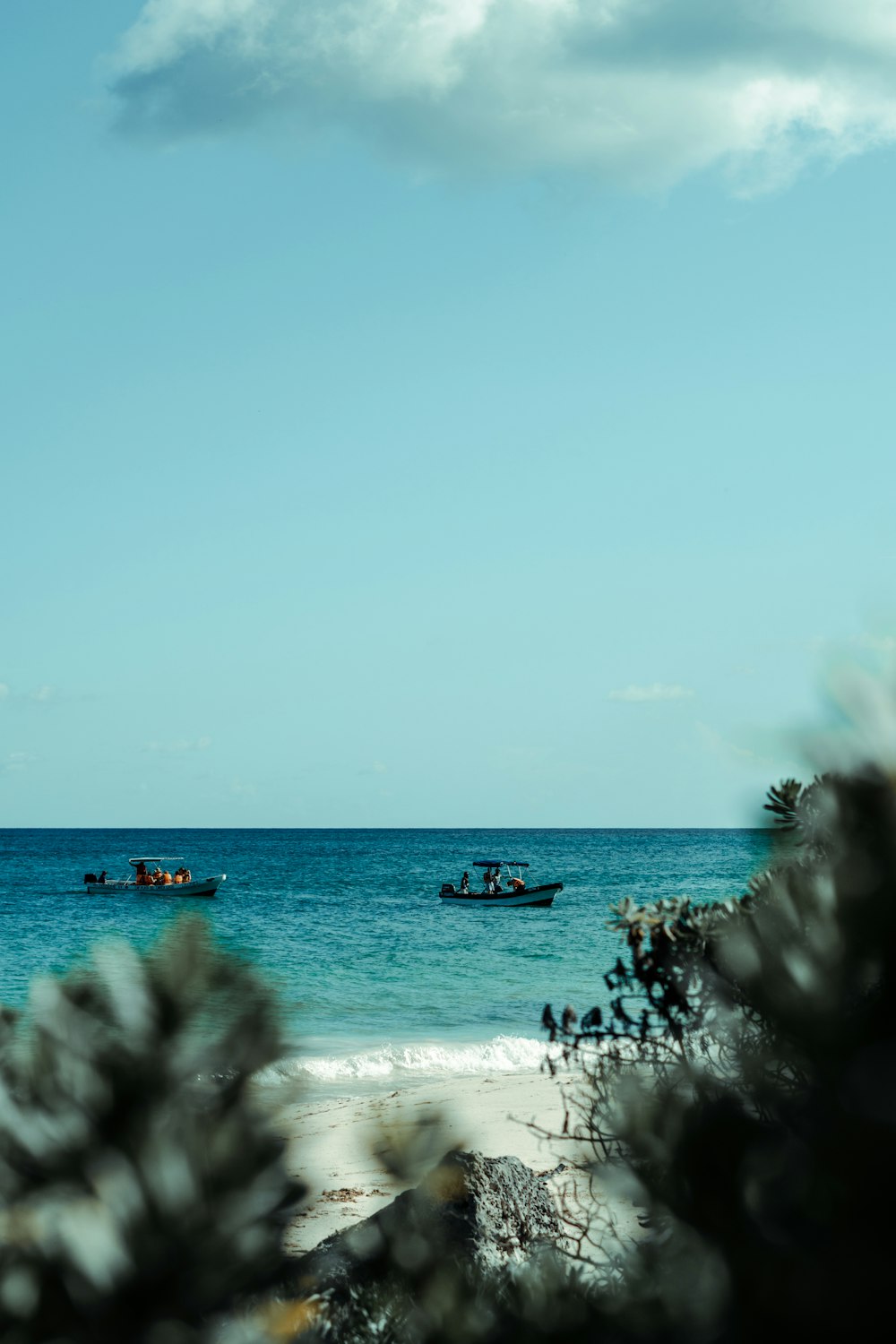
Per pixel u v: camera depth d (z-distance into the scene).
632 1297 2.11
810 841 2.07
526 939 42.56
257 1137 1.68
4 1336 1.51
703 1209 1.85
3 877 88.50
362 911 56.28
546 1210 5.24
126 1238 1.55
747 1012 2.12
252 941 41.91
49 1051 1.67
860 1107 1.68
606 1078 2.92
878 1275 1.66
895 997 1.73
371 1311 2.82
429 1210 3.16
